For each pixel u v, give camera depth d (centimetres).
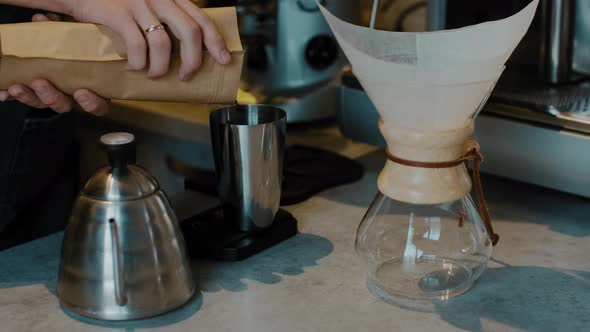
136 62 72
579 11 104
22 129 102
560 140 89
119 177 69
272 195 84
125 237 68
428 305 74
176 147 126
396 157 70
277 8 120
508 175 94
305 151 111
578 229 91
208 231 85
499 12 109
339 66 124
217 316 72
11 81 72
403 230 73
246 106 85
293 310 73
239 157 80
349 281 79
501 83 103
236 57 75
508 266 82
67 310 73
